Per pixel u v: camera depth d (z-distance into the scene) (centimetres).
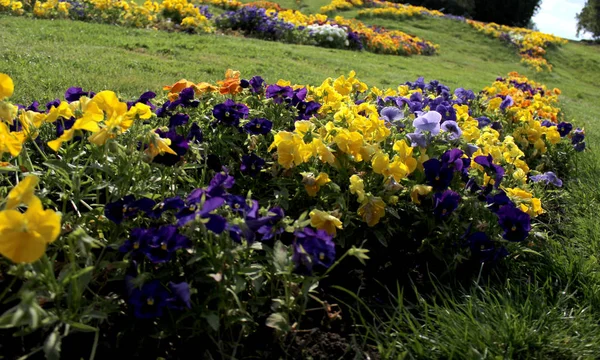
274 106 390
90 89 571
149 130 254
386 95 504
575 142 567
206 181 328
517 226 301
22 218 164
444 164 319
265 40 1428
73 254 199
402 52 1770
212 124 349
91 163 264
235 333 235
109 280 226
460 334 245
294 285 242
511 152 389
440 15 2780
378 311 271
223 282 222
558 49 2550
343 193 313
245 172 313
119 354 215
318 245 223
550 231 400
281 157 288
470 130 370
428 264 314
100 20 1235
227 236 225
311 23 1753
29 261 165
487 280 310
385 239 320
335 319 257
